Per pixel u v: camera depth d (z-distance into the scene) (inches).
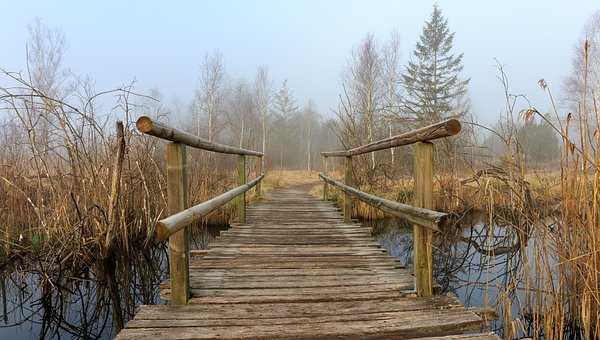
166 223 76.5
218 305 98.4
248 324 87.4
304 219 240.5
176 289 99.0
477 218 293.3
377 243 171.3
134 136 234.4
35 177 221.9
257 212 273.4
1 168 227.9
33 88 177.9
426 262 105.0
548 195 156.0
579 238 121.3
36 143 202.4
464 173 298.0
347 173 222.7
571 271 123.6
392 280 118.6
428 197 99.1
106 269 191.2
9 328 142.6
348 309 96.3
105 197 207.9
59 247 193.9
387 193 389.4
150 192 245.4
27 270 186.7
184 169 98.0
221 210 324.8
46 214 211.5
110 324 146.5
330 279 119.5
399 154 449.7
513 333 112.0
